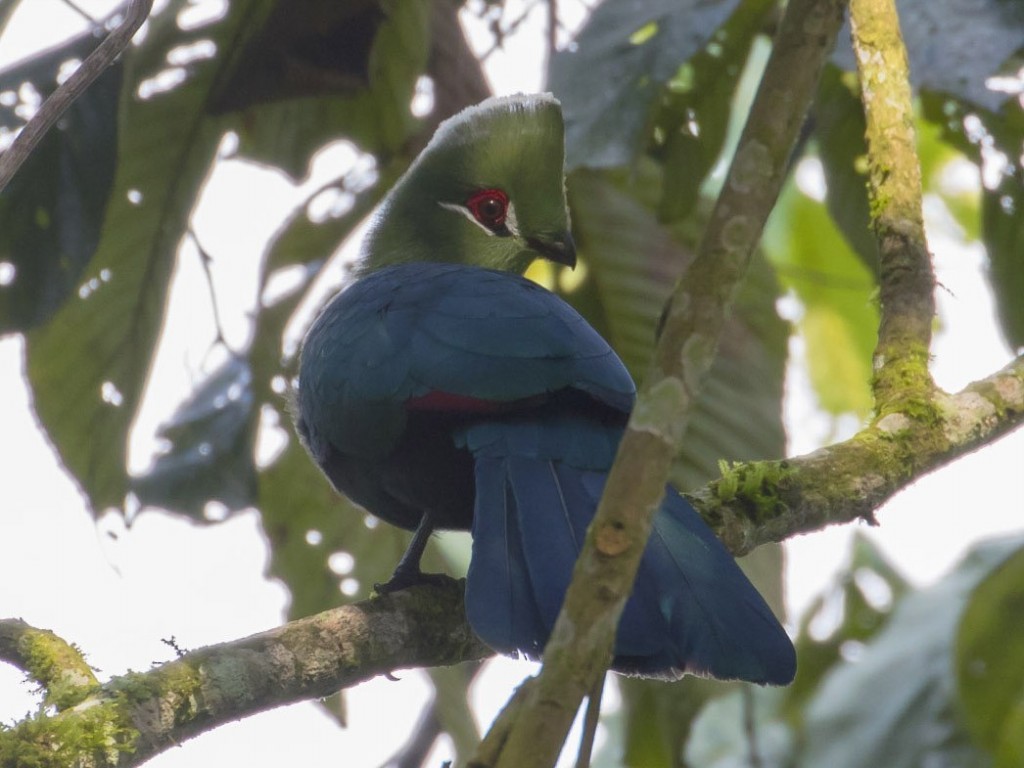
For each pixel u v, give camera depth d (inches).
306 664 249.6
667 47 353.1
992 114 379.2
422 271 318.3
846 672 485.4
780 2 400.8
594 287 413.1
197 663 236.2
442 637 269.6
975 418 302.5
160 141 396.5
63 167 354.3
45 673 242.8
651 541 238.1
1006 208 388.5
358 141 415.2
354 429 292.5
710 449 381.4
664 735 384.8
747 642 224.7
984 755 445.7
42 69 357.1
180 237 402.6
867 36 324.2
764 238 521.7
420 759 439.5
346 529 415.5
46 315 356.2
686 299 181.3
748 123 189.6
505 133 370.0
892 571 504.4
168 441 413.4
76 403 398.0
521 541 245.0
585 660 168.2
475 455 264.8
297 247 419.5
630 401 273.6
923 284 314.3
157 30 386.0
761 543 287.9
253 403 412.8
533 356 273.6
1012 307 391.2
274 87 384.8
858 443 297.7
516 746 166.6
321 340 307.1
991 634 428.5
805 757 471.8
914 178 319.0
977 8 336.5
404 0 384.8
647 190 426.0
